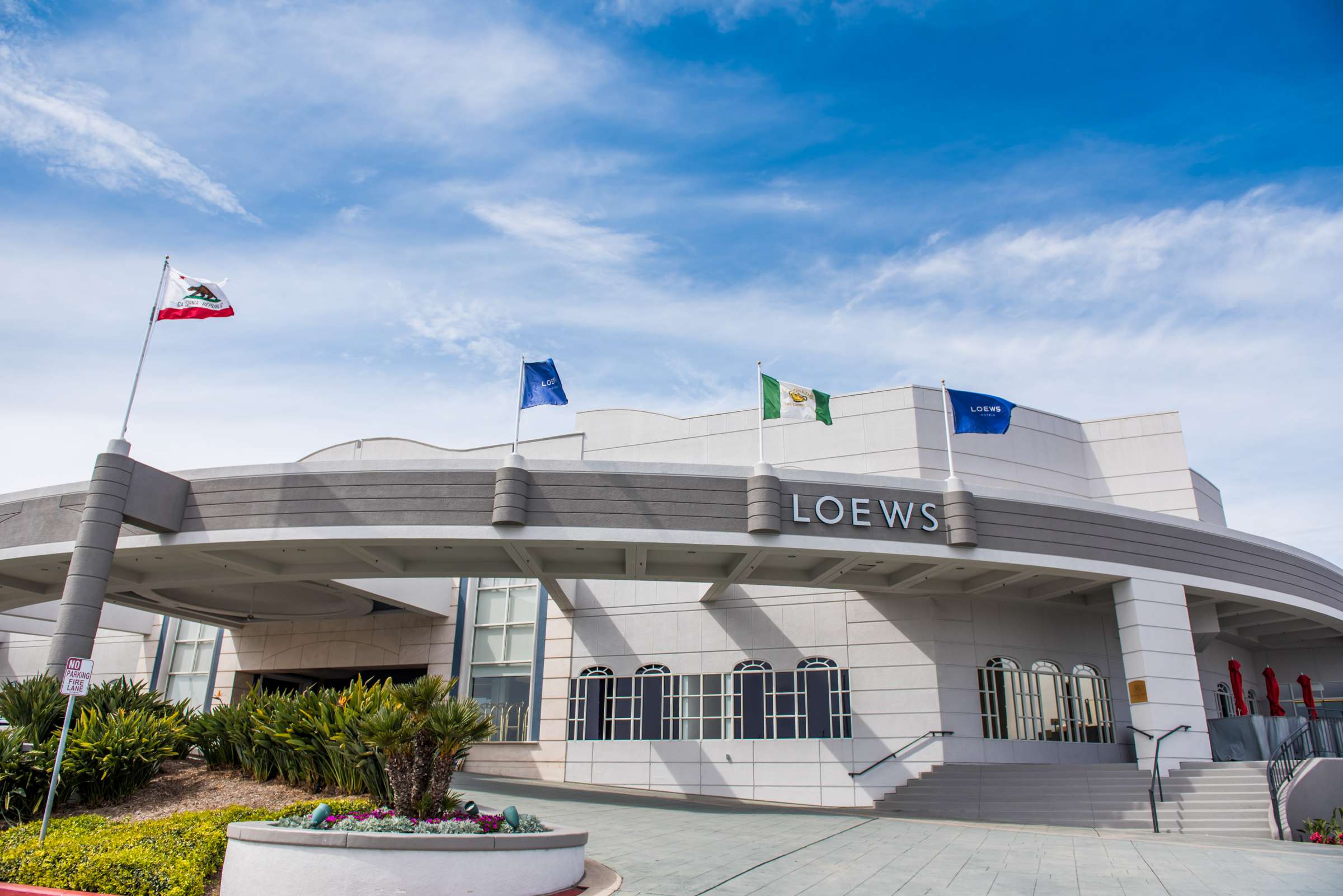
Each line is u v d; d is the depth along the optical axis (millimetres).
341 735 15125
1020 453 28984
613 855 13672
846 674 25750
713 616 27562
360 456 33781
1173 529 23688
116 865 10227
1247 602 25578
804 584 23531
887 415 28344
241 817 12859
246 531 20422
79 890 9844
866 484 21141
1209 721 23078
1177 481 29172
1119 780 20969
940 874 12539
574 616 29156
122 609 35094
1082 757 25562
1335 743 21875
